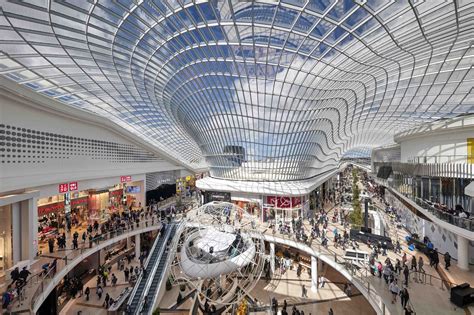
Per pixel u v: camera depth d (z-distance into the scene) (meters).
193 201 42.91
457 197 18.84
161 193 46.88
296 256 27.08
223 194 34.44
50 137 21.59
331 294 21.08
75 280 22.03
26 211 18.84
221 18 16.66
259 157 32.47
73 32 17.09
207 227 24.22
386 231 26.55
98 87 26.64
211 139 34.56
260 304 19.66
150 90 29.39
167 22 17.52
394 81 26.62
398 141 31.67
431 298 13.27
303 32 17.30
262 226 27.52
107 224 27.52
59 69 21.06
